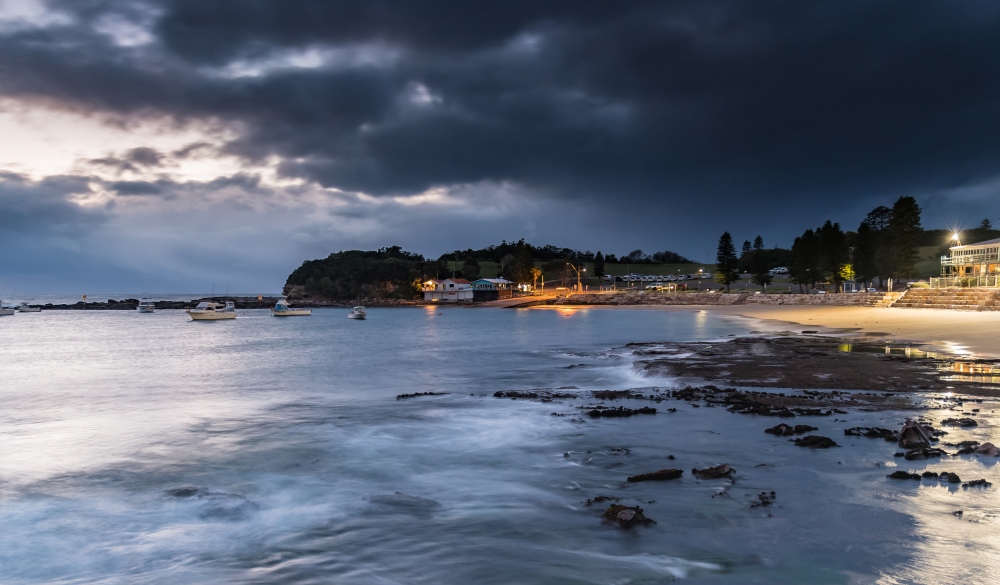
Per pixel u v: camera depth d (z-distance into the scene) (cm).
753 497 1048
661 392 2125
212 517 1040
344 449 1492
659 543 873
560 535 921
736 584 737
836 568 766
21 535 970
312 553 881
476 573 802
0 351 4822
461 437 1588
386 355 4100
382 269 19550
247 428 1756
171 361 3906
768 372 2483
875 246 11294
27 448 1552
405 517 1017
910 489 1045
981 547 809
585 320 8794
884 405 1772
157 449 1523
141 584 793
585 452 1390
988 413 1639
